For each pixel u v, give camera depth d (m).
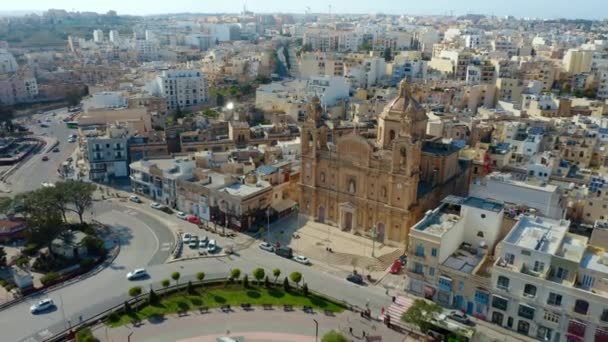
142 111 188.75
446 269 85.00
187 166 132.12
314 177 117.25
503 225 94.38
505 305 79.69
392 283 94.50
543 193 101.38
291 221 122.75
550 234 84.06
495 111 193.62
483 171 134.38
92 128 177.50
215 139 167.88
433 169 113.62
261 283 93.62
